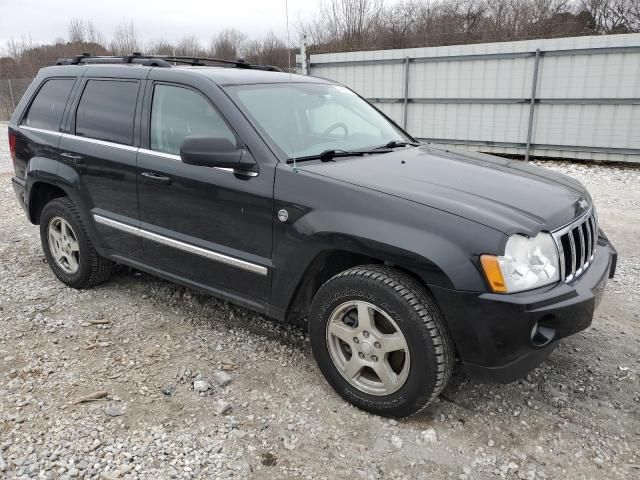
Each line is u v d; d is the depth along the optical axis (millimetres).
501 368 2668
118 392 3154
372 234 2746
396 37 15820
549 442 2766
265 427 2871
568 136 11211
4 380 3264
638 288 4660
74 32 30438
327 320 3023
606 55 10398
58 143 4410
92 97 4270
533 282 2598
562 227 2797
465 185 3033
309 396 3141
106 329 3941
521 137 11727
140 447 2697
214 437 2785
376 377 2994
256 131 3293
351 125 3986
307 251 2996
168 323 4039
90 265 4453
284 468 2582
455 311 2611
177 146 3648
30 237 6238
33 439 2742
